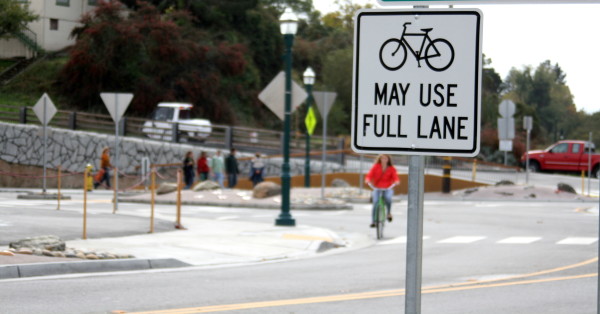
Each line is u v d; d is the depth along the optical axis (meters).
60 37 83.69
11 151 54.22
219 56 78.56
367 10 5.31
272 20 100.25
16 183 54.25
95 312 12.22
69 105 74.44
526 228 30.56
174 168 54.97
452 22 5.20
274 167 55.53
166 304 13.09
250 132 67.12
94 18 74.94
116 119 31.28
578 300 14.26
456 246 24.31
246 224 28.72
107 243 20.95
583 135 109.00
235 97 85.56
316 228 28.08
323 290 15.02
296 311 12.68
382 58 5.29
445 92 5.22
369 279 16.67
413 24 5.25
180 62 74.06
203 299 13.70
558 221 33.53
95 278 16.08
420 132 5.24
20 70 79.69
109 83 74.25
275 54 99.56
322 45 108.50
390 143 5.28
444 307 13.40
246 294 14.36
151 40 73.38
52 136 54.44
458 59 5.20
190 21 82.88
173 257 19.03
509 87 132.75
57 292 14.04
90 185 46.09
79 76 73.75
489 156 78.94
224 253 20.83
